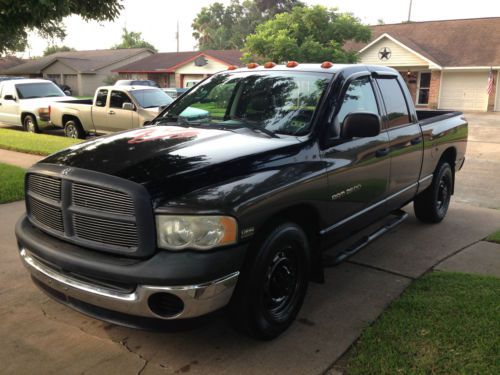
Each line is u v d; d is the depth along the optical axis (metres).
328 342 3.43
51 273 3.25
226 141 3.59
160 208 2.87
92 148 3.50
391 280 4.48
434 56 28.75
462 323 3.50
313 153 3.67
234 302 3.16
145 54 50.81
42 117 14.77
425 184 5.70
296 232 3.45
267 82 4.38
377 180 4.48
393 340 3.32
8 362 3.19
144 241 2.89
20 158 10.32
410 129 5.11
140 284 2.85
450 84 28.48
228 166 3.15
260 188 3.14
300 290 3.63
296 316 3.66
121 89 12.86
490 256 5.09
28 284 4.30
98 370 3.12
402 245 5.45
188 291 2.82
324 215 3.80
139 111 12.28
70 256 3.08
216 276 2.89
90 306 3.14
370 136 3.80
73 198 3.15
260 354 3.29
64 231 3.25
